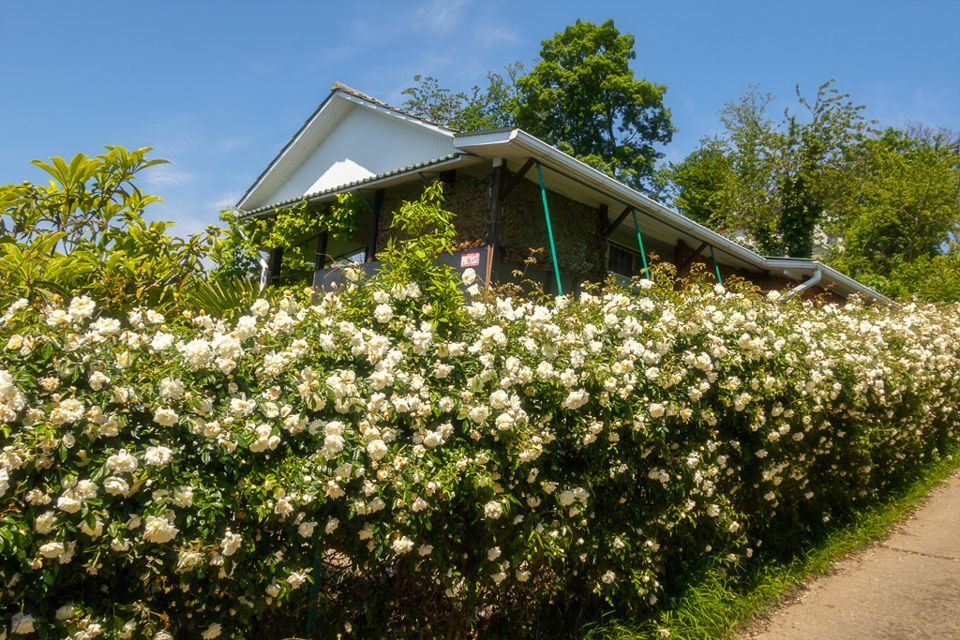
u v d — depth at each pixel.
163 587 2.08
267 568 2.26
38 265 3.17
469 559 3.00
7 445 1.89
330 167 13.88
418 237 3.42
